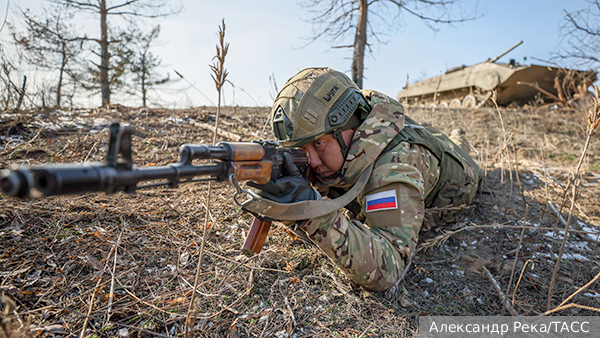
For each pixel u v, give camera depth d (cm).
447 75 1684
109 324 156
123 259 202
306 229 172
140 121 530
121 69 1402
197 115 595
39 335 144
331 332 166
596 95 157
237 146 149
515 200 353
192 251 219
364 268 176
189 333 153
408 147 222
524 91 1382
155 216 255
